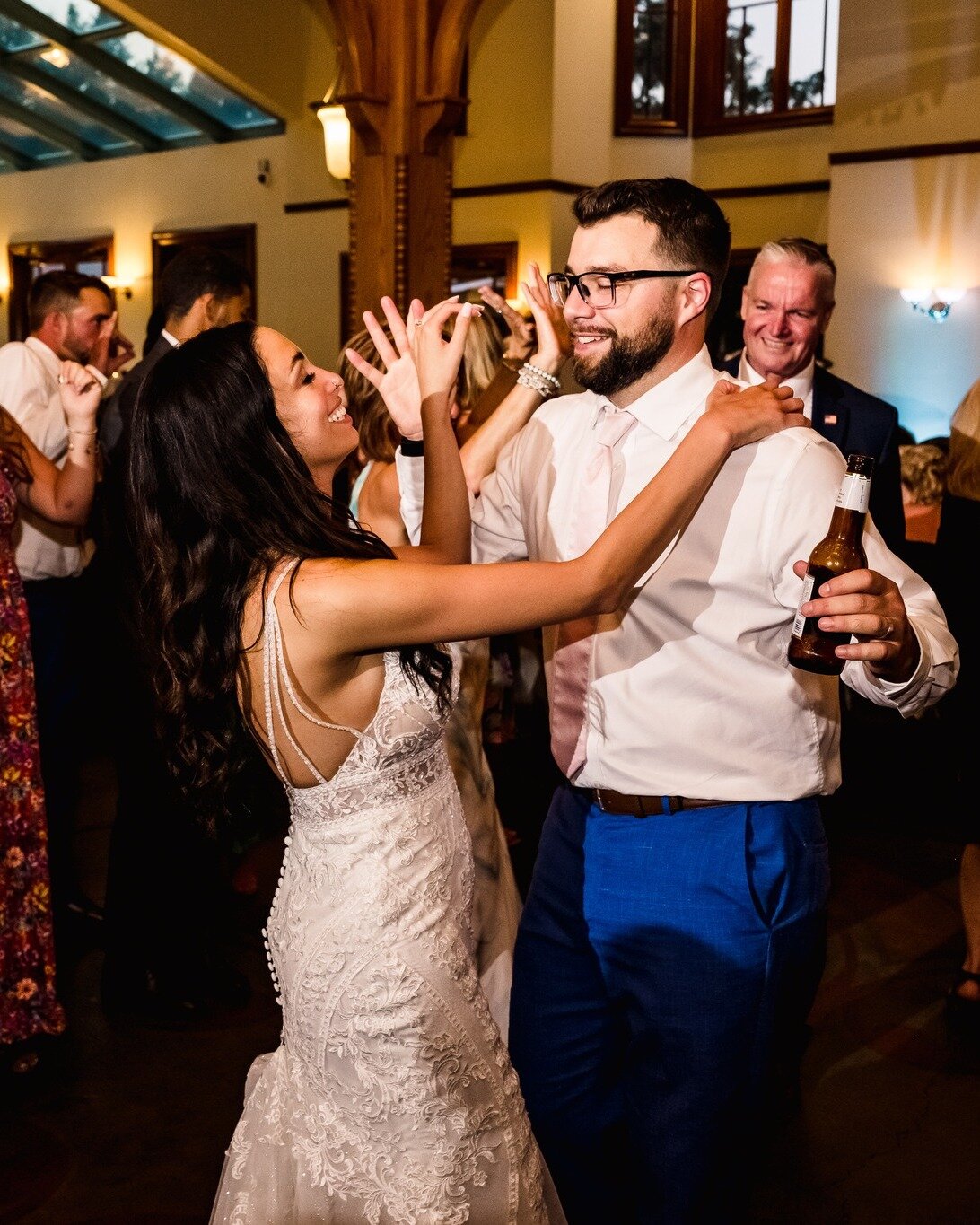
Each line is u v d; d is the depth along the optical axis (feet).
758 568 5.69
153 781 9.97
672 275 5.78
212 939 11.00
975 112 28.48
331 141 25.85
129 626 8.86
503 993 8.05
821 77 34.40
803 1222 8.17
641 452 6.12
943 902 13.38
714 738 5.84
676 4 35.50
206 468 5.09
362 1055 5.33
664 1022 5.82
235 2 35.50
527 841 14.70
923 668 5.35
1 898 9.45
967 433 10.27
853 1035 10.64
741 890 5.74
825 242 34.55
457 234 35.01
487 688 14.58
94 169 43.88
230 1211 5.63
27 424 11.68
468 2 18.10
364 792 5.31
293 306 39.04
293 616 5.00
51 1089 9.63
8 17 34.35
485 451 7.36
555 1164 6.47
